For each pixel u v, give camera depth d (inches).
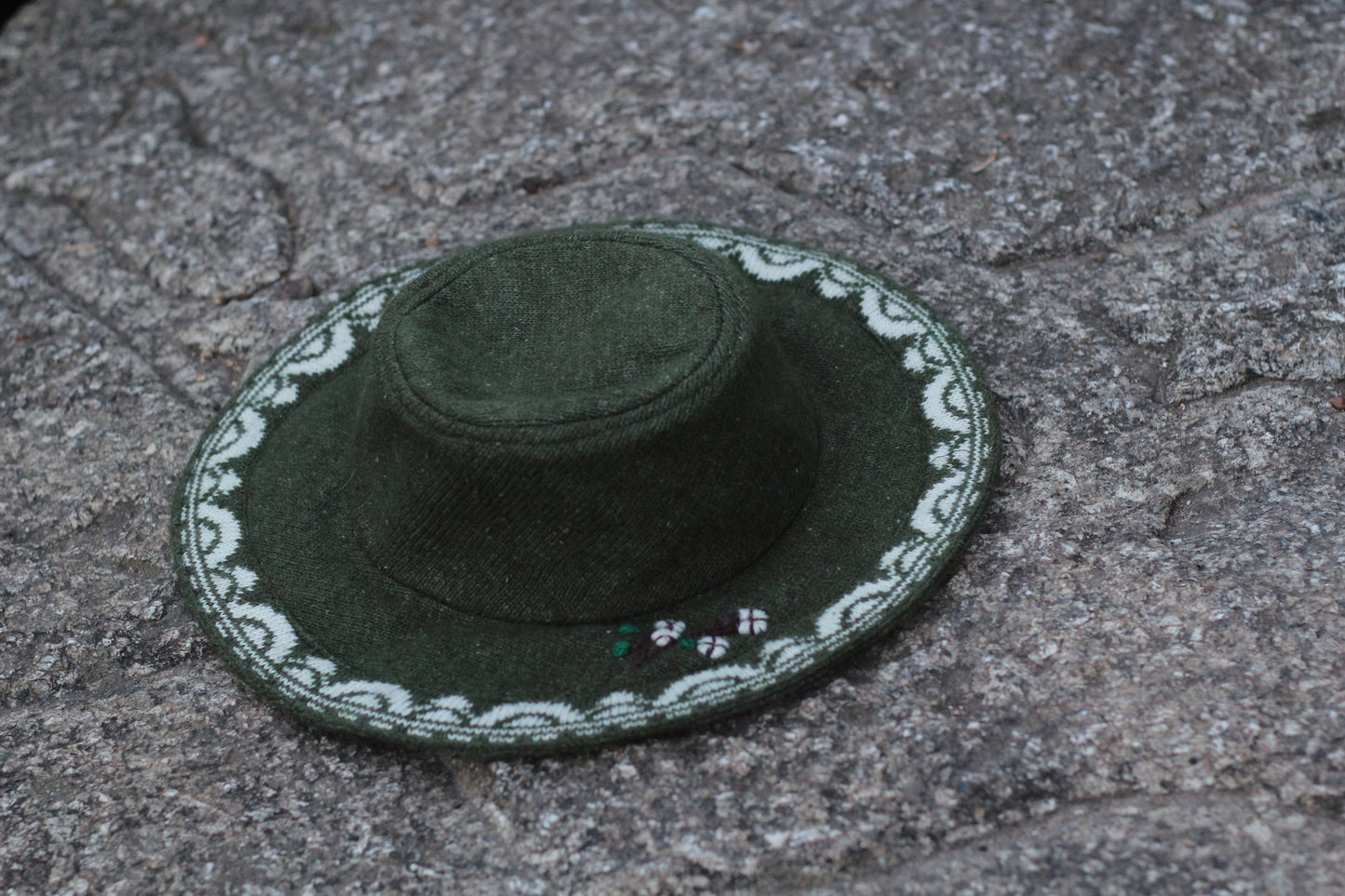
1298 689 76.8
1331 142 87.4
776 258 83.7
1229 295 84.0
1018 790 76.3
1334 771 75.9
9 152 93.0
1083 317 84.0
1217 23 90.7
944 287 84.8
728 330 77.9
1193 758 76.3
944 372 80.9
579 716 77.2
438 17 95.0
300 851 77.0
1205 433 81.3
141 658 80.6
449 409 77.4
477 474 77.3
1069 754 76.6
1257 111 88.4
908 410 80.5
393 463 78.4
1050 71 90.0
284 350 83.5
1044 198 87.0
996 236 86.2
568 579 78.0
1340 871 74.9
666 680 77.5
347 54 94.3
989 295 84.6
